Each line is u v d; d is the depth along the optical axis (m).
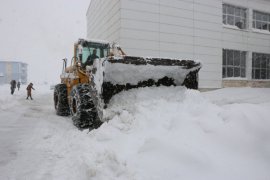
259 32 15.59
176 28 12.06
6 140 4.06
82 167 2.69
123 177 2.38
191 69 5.10
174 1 11.99
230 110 3.45
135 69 4.63
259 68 15.86
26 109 8.45
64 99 6.65
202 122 3.25
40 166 2.90
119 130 3.81
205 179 2.26
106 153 2.91
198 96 4.54
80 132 4.33
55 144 3.80
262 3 15.73
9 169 2.83
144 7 11.19
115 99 4.72
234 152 2.73
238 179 2.25
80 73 5.62
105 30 12.81
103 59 4.38
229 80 14.21
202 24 12.95
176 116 3.60
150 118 3.78
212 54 13.34
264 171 2.38
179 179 2.27
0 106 9.16
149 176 2.34
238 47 14.66
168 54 11.83
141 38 11.11
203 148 2.78
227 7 14.63
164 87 5.03
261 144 2.79
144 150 2.89
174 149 2.70
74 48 6.29
